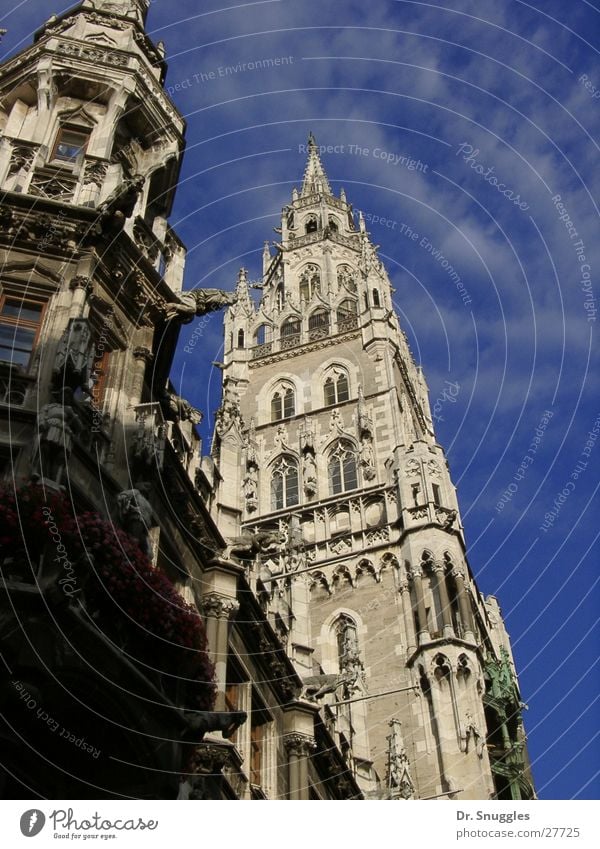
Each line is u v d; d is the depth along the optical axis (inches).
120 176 956.0
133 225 983.6
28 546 608.7
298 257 3102.9
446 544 1893.5
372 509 2092.8
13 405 714.2
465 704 1612.9
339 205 3405.5
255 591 1144.8
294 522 1692.9
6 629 580.7
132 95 1104.2
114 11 1283.2
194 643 693.9
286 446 2370.8
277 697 1046.4
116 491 745.0
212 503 999.0
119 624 648.4
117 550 651.5
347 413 2380.7
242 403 2536.9
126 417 824.3
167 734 653.3
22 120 1069.8
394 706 1670.8
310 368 2566.4
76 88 1095.6
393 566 1940.2
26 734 637.9
